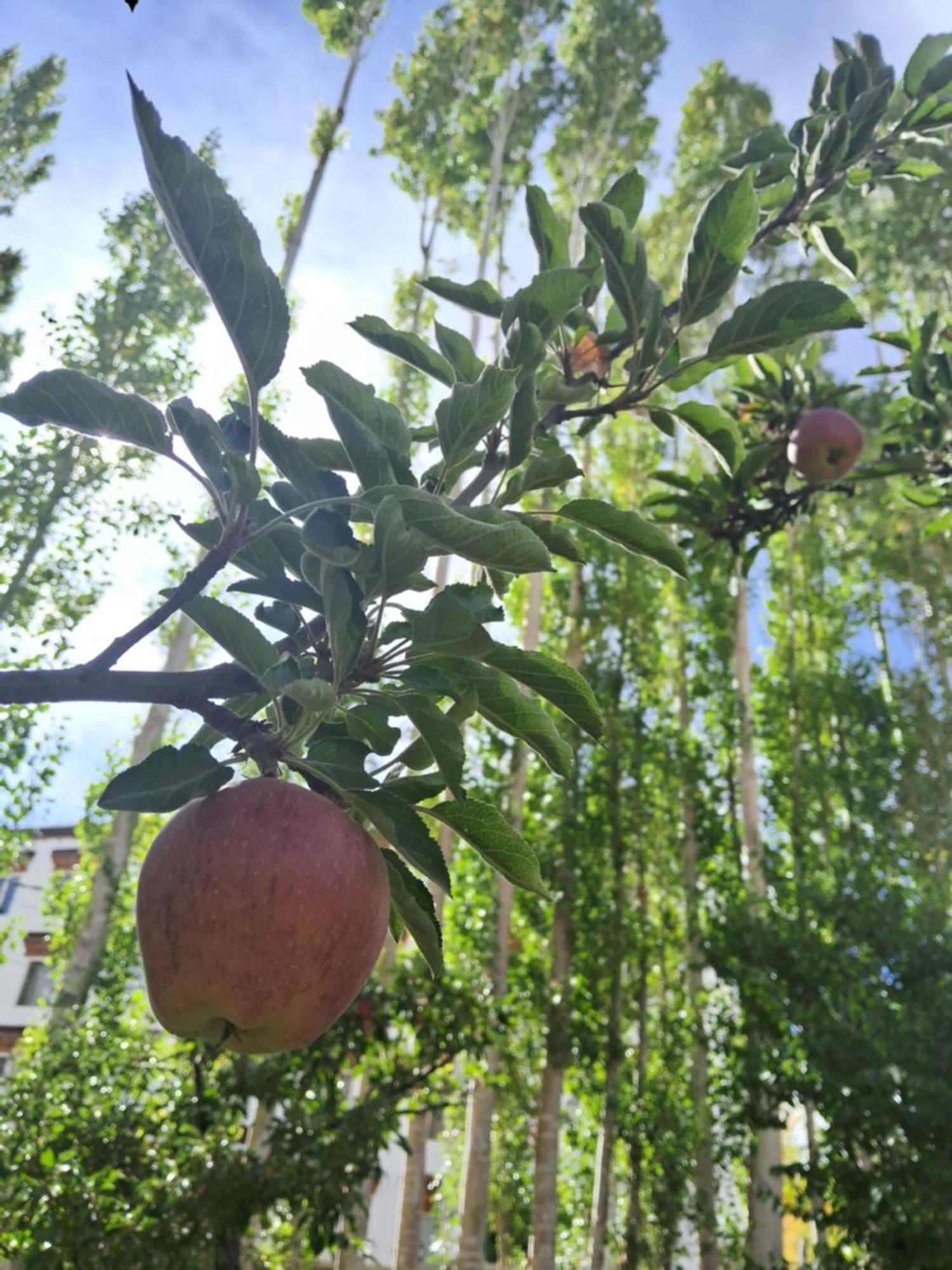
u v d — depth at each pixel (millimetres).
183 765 1271
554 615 14148
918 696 14336
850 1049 7410
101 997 9281
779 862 12820
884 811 13531
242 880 1188
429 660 1422
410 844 1324
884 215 16609
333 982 1226
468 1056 6789
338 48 14773
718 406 2414
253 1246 7328
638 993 12391
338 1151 5465
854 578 16500
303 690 1133
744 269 2648
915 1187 6762
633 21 19359
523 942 12469
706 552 4281
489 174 19109
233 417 1484
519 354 1690
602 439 16734
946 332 4246
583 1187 13695
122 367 11672
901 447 4168
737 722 14391
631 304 2145
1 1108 5883
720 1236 11680
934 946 8102
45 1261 4809
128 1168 5457
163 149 1086
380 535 1206
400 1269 10445
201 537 1381
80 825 11070
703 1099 11289
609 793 11938
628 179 2479
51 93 14625
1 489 10578
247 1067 5926
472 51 18938
